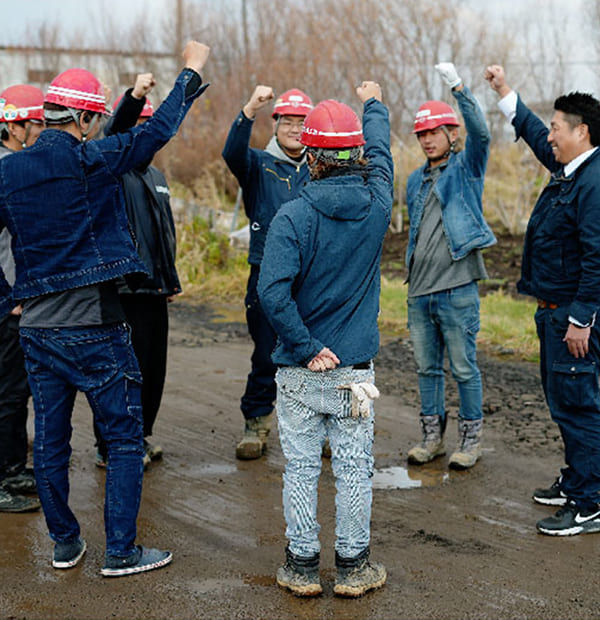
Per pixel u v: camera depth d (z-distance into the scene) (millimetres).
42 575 3633
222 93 19734
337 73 18359
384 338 8680
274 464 5113
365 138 3709
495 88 4695
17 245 3500
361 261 3338
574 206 4012
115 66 22734
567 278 4102
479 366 7445
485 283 10883
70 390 3664
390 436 5660
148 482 4789
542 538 4020
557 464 5062
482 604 3363
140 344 4848
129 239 3588
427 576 3613
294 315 3217
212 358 8031
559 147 4059
